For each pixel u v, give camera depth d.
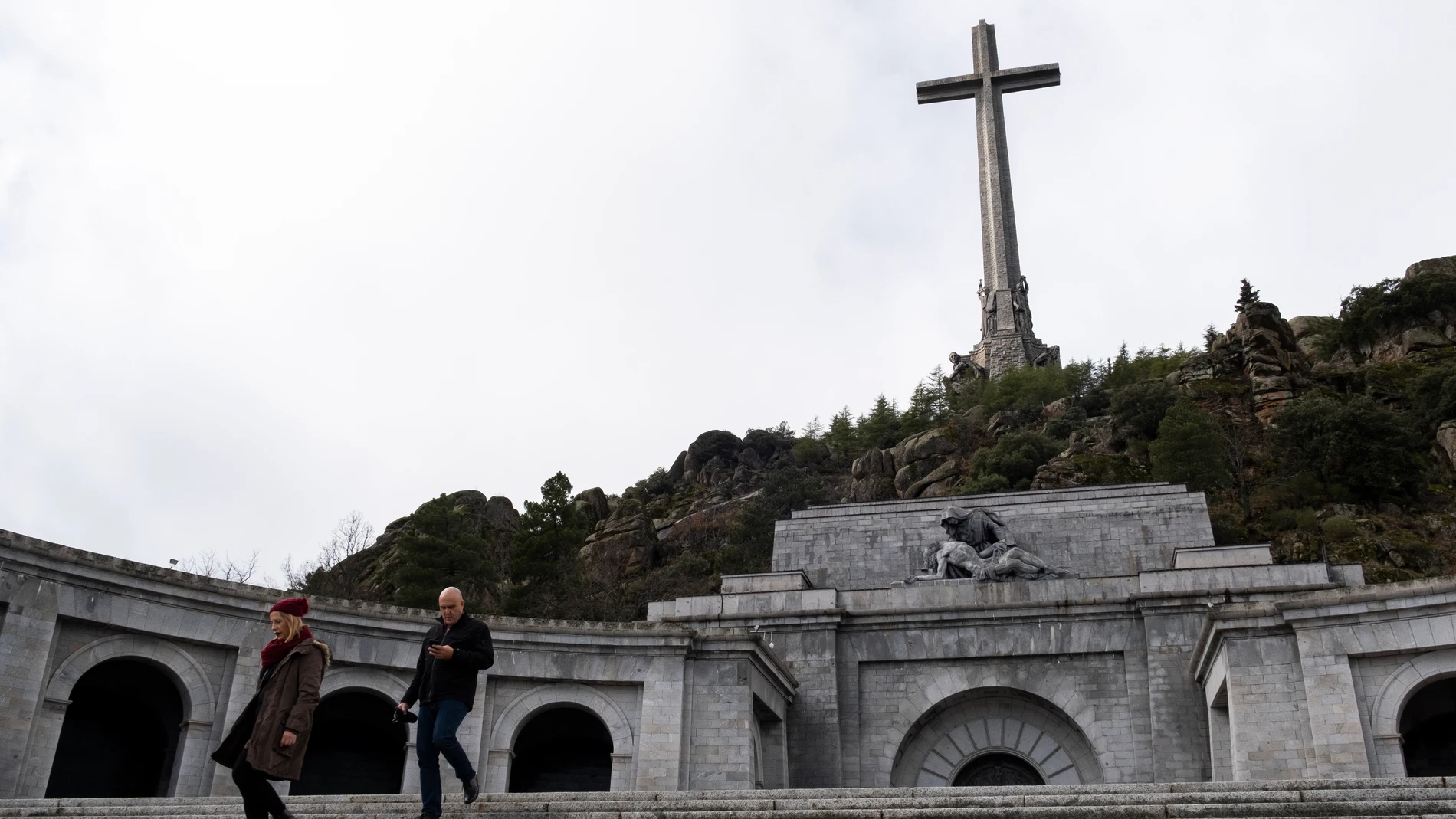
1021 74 118.56
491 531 81.50
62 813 19.05
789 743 38.59
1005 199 116.38
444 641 15.62
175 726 31.77
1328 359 87.88
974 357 114.31
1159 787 18.20
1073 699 37.53
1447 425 69.69
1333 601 30.06
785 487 82.88
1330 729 29.12
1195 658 34.69
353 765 34.69
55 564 29.55
